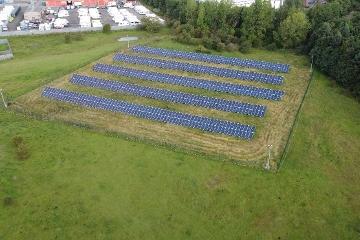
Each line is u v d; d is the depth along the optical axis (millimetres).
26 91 104125
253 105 92250
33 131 85250
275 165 74375
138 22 169375
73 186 69625
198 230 61438
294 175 71688
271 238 60125
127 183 70312
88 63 120562
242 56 130500
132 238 60219
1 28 160625
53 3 196250
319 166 74375
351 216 63438
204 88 103188
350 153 78500
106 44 142500
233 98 98875
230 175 71938
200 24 148000
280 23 138625
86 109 95125
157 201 66562
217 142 81812
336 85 108375
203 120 87188
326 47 115125
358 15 130125
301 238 60094
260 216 63656
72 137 83062
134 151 78500
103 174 72438
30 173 72562
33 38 150875
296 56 129375
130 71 112250
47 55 133750
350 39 109188
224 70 111938
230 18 148125
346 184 70062
